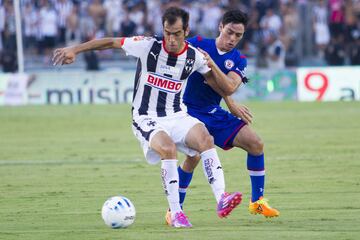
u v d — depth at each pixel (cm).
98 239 2358
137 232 2464
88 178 3694
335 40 8881
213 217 2742
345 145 4747
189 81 2772
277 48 8969
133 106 2648
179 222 2538
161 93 2589
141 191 3331
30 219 2730
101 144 5025
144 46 2550
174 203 2539
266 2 9144
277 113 6769
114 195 3234
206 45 2750
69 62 2527
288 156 4331
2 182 3609
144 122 2581
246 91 8081
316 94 7981
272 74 8062
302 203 2978
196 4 9156
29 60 8912
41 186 3481
